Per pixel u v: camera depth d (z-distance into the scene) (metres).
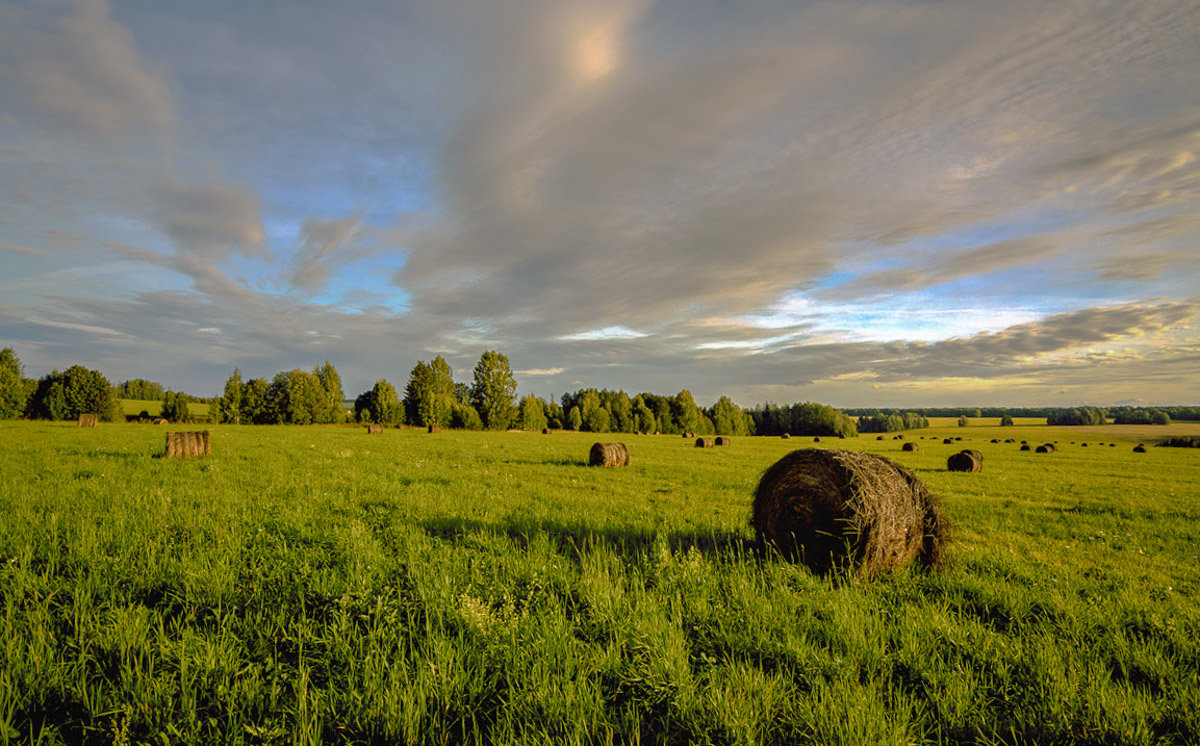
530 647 4.41
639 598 5.48
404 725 3.40
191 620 4.93
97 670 3.97
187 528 7.87
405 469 18.89
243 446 27.05
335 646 4.43
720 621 5.10
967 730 3.74
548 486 15.77
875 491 7.27
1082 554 9.27
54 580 5.57
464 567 6.44
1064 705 3.88
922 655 4.60
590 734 3.42
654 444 46.56
